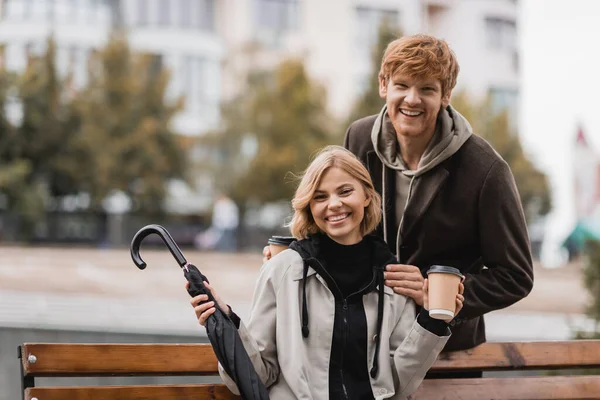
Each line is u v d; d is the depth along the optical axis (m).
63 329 8.23
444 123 3.33
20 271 15.36
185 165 31.33
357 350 3.03
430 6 43.25
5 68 28.08
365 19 41.75
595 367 3.57
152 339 8.20
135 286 13.98
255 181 30.64
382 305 3.07
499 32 43.69
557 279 16.19
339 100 41.12
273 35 40.50
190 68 40.22
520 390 3.47
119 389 3.12
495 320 10.55
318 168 3.08
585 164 22.95
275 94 30.94
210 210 31.55
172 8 40.41
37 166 28.36
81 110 28.64
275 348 3.05
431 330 2.99
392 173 3.53
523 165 33.84
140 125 29.81
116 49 30.02
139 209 29.84
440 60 3.23
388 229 3.54
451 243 3.44
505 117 34.38
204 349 3.23
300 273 3.04
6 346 8.13
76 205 29.20
